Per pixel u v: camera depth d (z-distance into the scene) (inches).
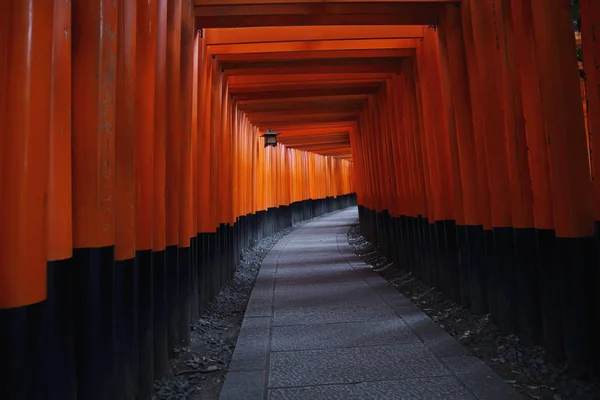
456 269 213.0
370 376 128.4
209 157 233.0
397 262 321.7
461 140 191.0
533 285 147.6
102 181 89.7
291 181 713.0
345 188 1112.2
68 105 79.4
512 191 154.1
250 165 439.2
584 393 111.7
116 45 95.7
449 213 217.9
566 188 124.1
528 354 140.9
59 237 76.4
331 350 151.9
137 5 120.5
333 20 200.7
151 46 123.8
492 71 164.7
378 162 365.4
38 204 67.6
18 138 65.2
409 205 285.1
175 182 154.7
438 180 227.3
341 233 573.6
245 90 326.3
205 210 218.7
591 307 121.0
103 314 89.5
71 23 87.7
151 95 124.0
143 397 117.0
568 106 125.0
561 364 129.5
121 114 104.0
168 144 152.5
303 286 264.5
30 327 66.3
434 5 196.1
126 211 105.5
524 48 142.1
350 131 535.5
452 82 193.9
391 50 259.6
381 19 202.1
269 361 143.3
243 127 396.5
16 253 64.7
